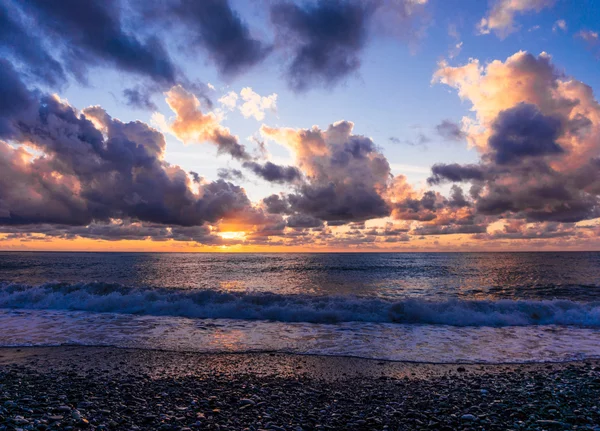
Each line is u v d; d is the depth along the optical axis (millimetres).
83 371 9031
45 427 5488
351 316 15852
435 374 8953
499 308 16625
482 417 6215
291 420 6055
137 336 12836
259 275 44719
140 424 5758
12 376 8508
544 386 7992
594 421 6039
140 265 68375
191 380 8344
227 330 13812
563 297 24703
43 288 20688
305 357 10422
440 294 26859
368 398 7230
